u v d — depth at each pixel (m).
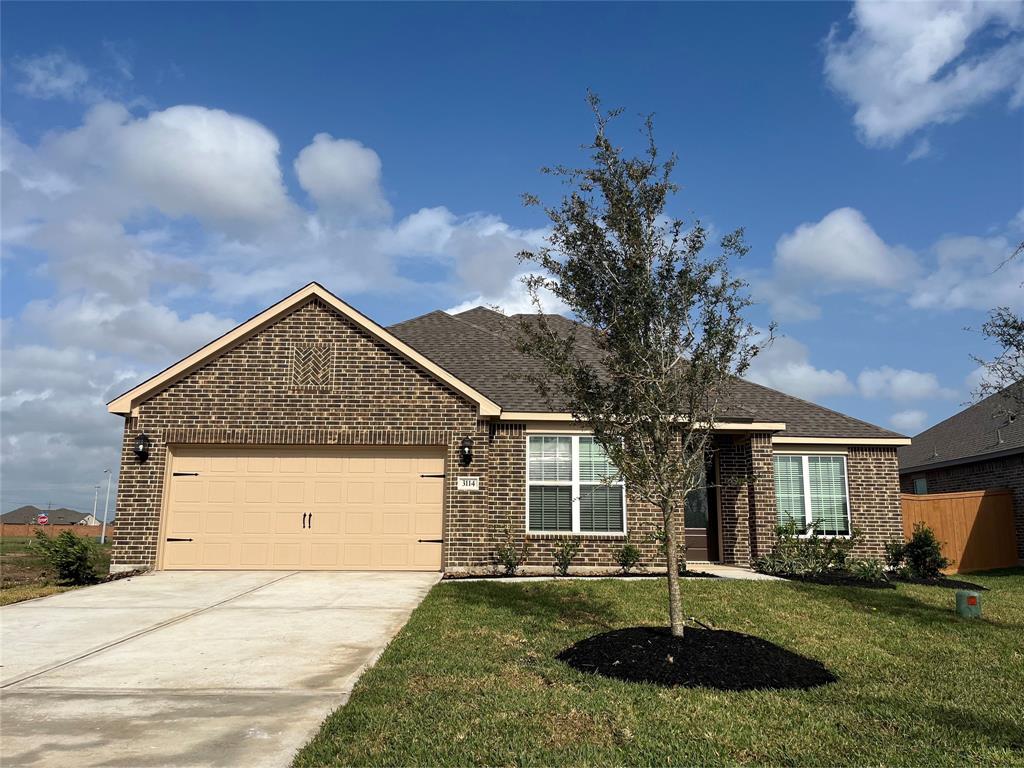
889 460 17.81
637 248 8.04
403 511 14.76
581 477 15.44
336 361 14.92
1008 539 19.70
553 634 8.84
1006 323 8.58
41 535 14.04
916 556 14.92
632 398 8.00
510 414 15.30
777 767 5.00
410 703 6.20
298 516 14.66
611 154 8.27
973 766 5.02
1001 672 7.48
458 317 21.58
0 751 5.25
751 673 7.07
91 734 5.60
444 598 11.21
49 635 9.02
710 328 7.94
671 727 5.70
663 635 8.02
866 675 7.34
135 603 11.12
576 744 5.34
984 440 21.77
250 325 14.82
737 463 17.19
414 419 14.82
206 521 14.59
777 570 14.73
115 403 14.57
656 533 14.55
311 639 8.75
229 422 14.64
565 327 14.15
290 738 5.52
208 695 6.59
